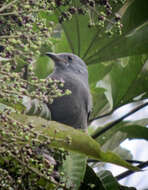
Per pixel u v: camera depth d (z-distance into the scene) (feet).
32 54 16.57
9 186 16.76
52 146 18.98
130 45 32.04
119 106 34.60
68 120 35.17
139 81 34.22
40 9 17.11
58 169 21.45
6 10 17.19
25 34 16.31
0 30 17.66
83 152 19.04
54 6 17.53
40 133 18.31
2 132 16.10
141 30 31.91
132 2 31.91
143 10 31.83
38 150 17.83
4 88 16.25
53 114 34.47
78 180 21.24
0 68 16.10
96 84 36.06
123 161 18.21
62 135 19.22
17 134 16.57
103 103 35.81
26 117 19.16
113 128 34.76
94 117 35.99
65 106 34.53
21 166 17.39
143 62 34.35
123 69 34.53
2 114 16.30
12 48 16.03
